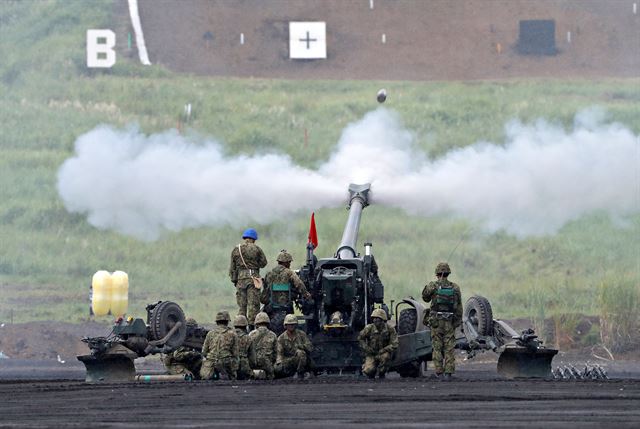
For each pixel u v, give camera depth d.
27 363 121.62
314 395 60.72
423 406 53.09
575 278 168.00
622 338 130.88
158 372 96.06
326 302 81.00
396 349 80.94
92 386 71.69
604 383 71.12
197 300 162.50
